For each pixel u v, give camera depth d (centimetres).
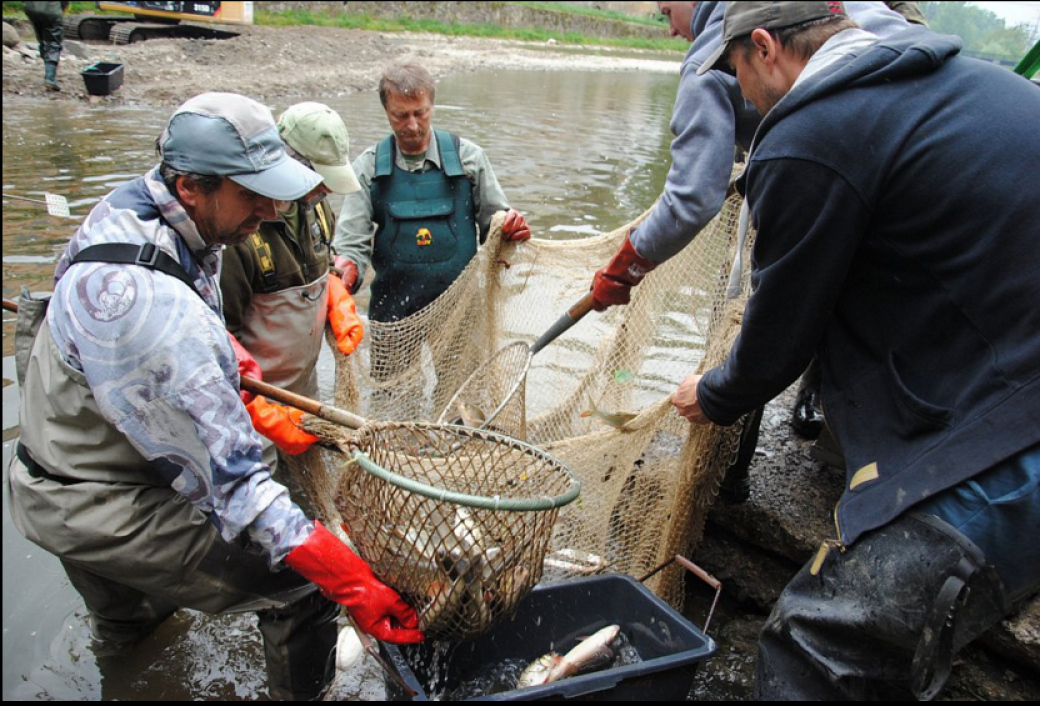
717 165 276
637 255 298
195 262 228
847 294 213
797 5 212
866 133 191
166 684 280
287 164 219
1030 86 195
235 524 218
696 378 256
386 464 246
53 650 288
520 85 1928
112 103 1191
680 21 319
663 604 248
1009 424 182
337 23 2759
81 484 231
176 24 1795
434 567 214
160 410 210
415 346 389
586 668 242
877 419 208
